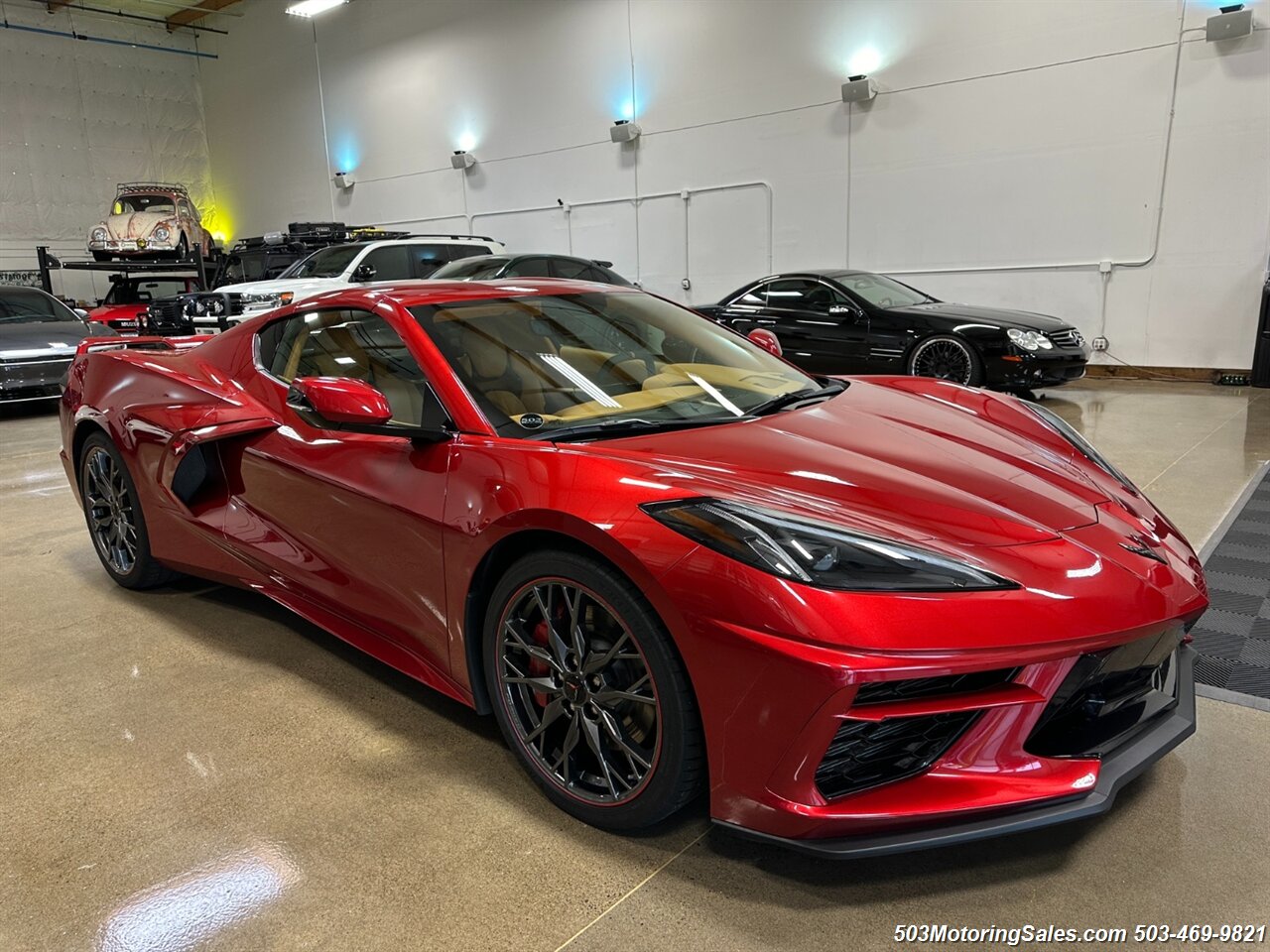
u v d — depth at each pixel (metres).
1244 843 1.63
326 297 2.52
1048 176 8.84
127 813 1.84
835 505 1.59
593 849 1.68
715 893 1.54
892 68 9.66
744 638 1.41
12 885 1.63
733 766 1.47
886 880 1.57
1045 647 1.41
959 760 1.47
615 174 12.65
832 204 10.46
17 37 17.44
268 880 1.62
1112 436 5.47
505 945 1.43
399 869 1.64
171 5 18.56
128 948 1.46
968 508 1.64
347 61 16.44
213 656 2.62
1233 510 3.71
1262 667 2.32
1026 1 8.67
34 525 4.23
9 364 7.43
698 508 1.54
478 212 14.84
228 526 2.62
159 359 3.00
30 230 17.89
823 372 7.73
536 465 1.76
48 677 2.51
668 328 2.54
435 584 1.95
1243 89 7.68
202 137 20.45
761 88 10.80
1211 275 8.12
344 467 2.16
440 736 2.13
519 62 13.50
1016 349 6.56
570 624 1.72
